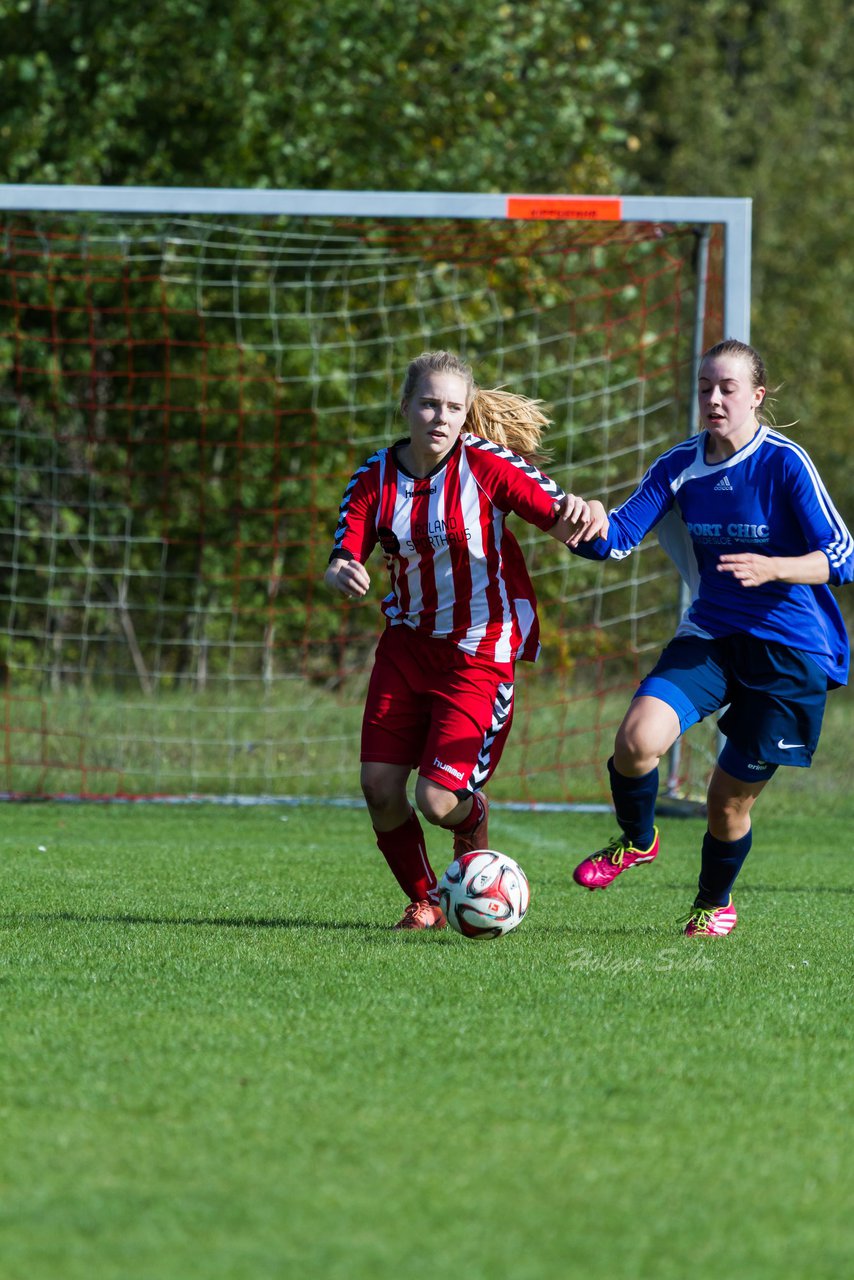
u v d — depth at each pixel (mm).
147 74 53625
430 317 54031
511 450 16984
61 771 38750
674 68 85750
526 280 49531
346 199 30766
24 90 51906
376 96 54000
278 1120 9633
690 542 17391
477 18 54375
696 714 16531
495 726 16641
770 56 91125
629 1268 7477
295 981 13828
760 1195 8523
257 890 20812
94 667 57219
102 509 56312
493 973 14336
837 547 15844
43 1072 10641
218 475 54188
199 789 37438
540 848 26984
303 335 54594
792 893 21859
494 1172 8766
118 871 22812
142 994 13211
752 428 16625
